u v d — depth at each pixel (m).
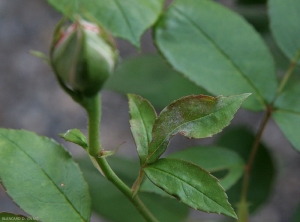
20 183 0.28
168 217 0.42
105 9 0.35
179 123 0.27
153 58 0.49
